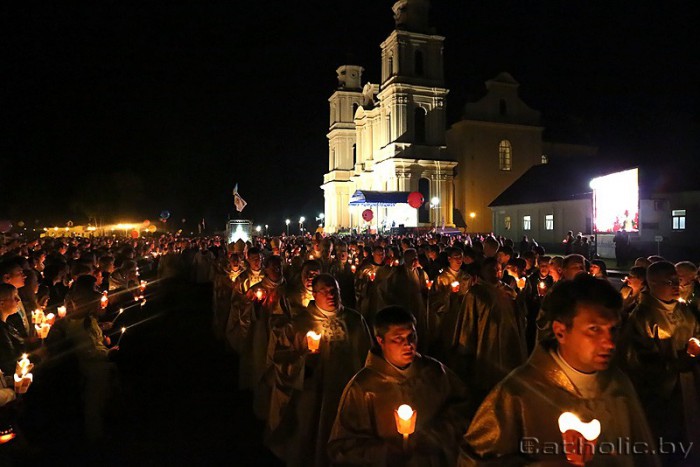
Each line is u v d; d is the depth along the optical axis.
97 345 6.39
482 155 49.28
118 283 10.85
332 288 4.77
